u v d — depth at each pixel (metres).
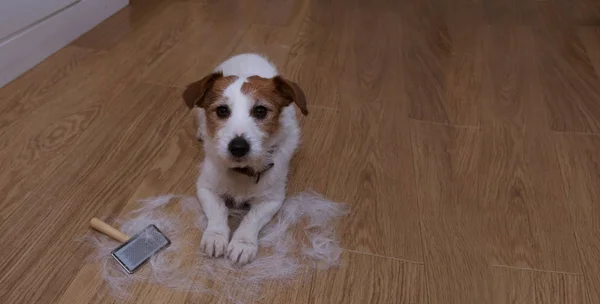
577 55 2.33
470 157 1.62
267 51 2.26
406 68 2.18
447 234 1.32
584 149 1.67
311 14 2.71
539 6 2.91
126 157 1.52
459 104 1.92
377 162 1.58
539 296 1.16
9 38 1.81
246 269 1.18
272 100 1.24
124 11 2.56
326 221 1.34
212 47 2.26
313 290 1.14
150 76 1.97
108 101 1.79
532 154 1.64
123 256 1.16
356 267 1.21
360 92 1.97
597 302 1.15
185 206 1.35
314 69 2.13
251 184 1.30
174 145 1.59
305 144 1.64
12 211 1.28
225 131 1.18
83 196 1.35
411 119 1.81
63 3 2.08
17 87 1.82
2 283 1.09
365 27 2.59
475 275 1.20
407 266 1.22
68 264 1.15
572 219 1.38
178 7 2.67
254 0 2.85
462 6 2.91
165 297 1.10
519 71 2.18
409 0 2.99
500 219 1.37
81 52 2.12
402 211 1.39
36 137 1.56
